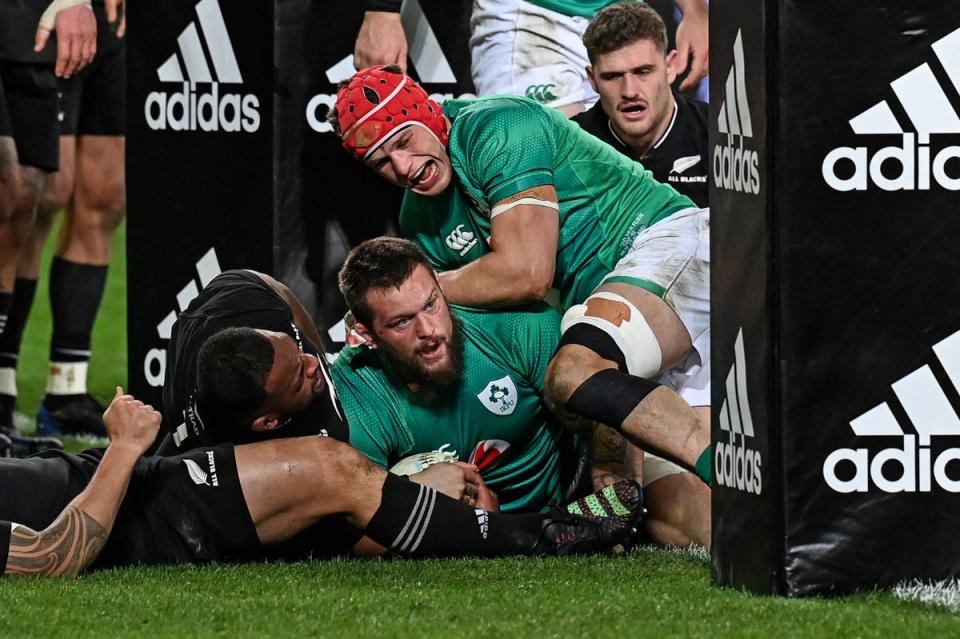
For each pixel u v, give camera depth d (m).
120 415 14.50
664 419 15.13
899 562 12.00
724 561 12.99
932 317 11.89
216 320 16.42
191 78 20.88
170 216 21.27
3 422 27.11
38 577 13.66
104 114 28.12
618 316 16.16
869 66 11.77
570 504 15.30
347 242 20.28
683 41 19.92
